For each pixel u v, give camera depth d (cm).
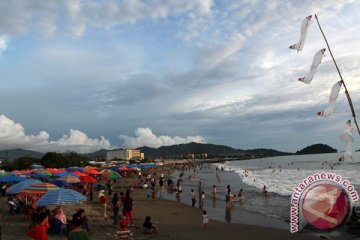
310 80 739
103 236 1714
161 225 2297
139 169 8506
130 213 2114
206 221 2234
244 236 2020
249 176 8556
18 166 7450
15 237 1573
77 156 11356
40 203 1516
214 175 9444
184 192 4850
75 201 1564
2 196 3142
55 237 1579
